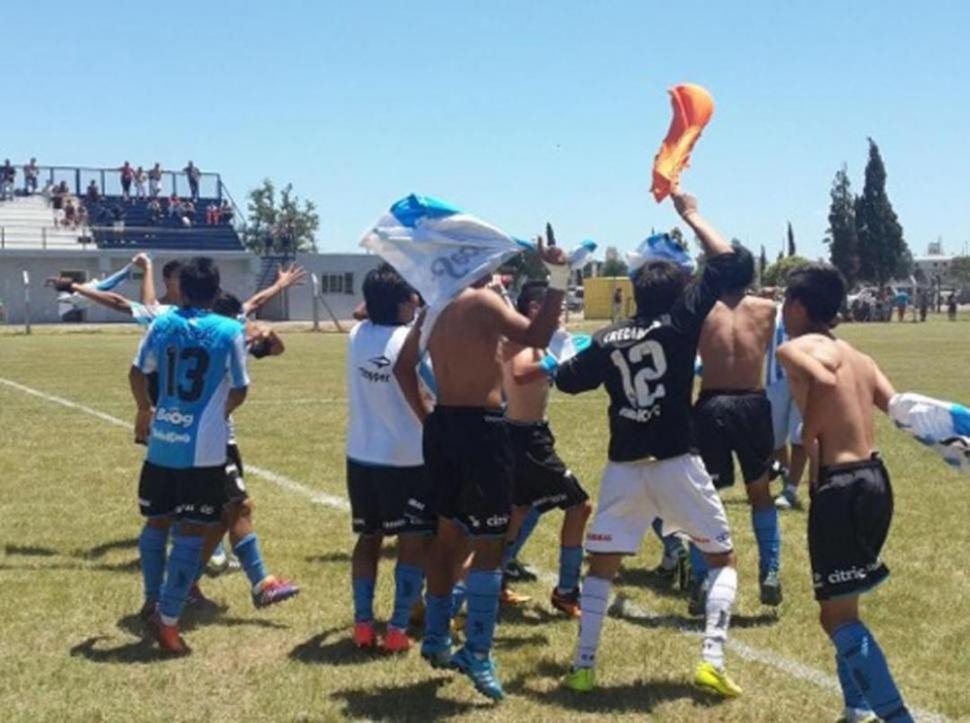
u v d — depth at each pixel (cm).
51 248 5616
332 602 686
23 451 1284
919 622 648
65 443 1351
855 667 460
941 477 1138
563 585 664
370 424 584
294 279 747
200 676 554
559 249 506
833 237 9406
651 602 695
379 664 573
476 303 521
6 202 5925
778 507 995
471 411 519
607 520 533
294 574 751
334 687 541
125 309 696
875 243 9175
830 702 522
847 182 9362
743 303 702
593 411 1739
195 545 589
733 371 686
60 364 2716
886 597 697
